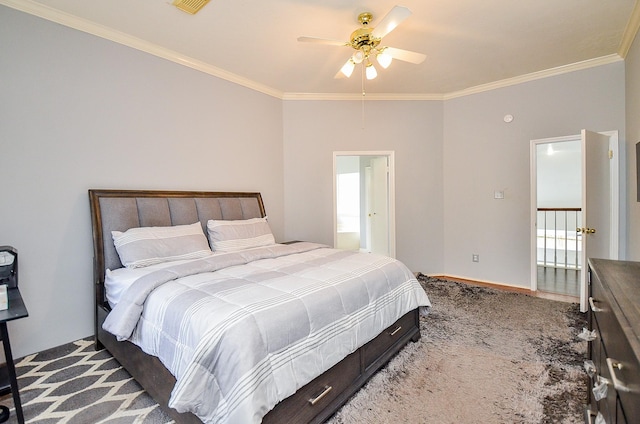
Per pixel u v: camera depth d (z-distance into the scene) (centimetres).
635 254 289
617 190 324
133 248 233
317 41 232
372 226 576
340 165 855
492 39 285
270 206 413
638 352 68
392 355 217
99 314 233
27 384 191
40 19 229
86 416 163
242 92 375
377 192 561
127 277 208
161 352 154
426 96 438
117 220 251
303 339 150
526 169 382
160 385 159
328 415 160
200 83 331
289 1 226
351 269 219
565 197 655
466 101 424
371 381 195
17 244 222
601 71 331
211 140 343
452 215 443
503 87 393
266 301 153
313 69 348
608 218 324
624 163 320
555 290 382
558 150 658
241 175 376
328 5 231
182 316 147
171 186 308
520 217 390
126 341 193
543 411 164
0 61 214
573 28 268
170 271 196
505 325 276
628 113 307
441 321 286
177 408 119
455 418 161
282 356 138
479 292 372
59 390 185
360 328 183
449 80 388
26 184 226
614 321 96
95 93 257
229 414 117
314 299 165
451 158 441
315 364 151
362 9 236
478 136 416
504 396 178
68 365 212
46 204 234
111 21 250
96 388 187
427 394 181
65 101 242
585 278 297
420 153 443
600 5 235
